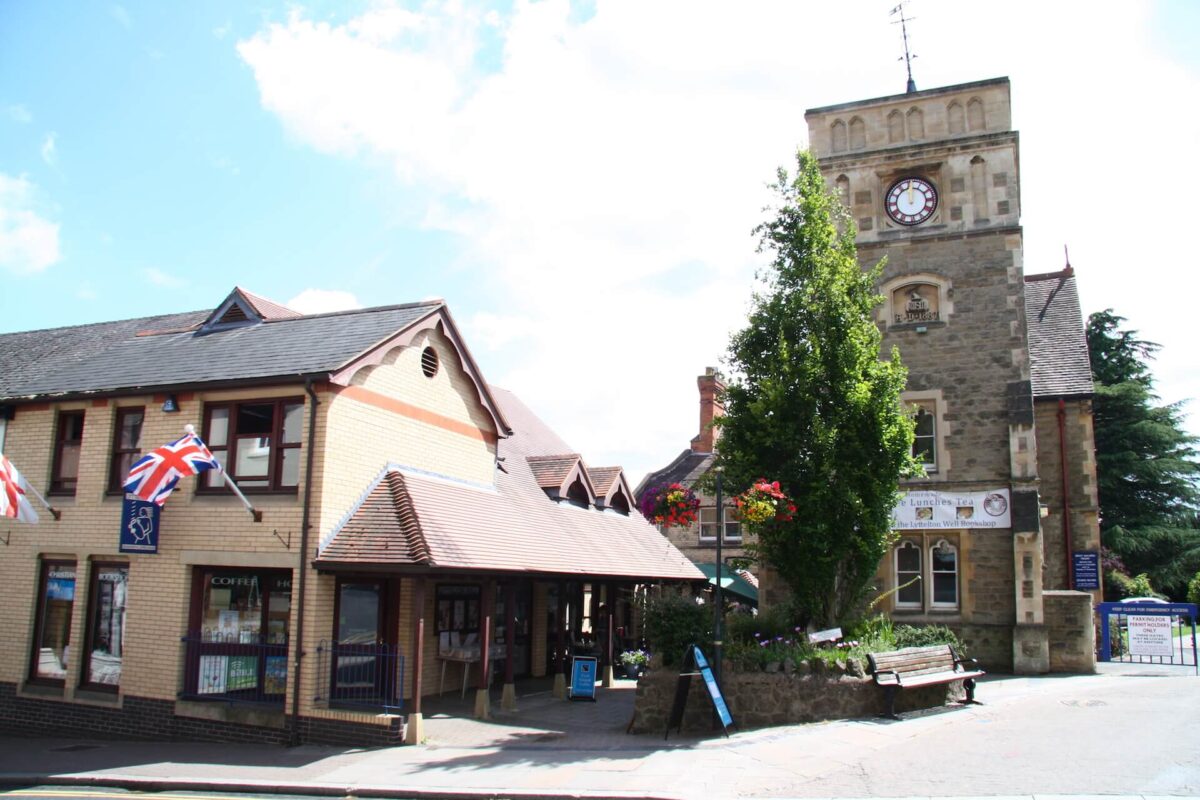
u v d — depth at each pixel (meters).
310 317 16.80
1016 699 14.61
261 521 13.62
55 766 11.86
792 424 14.55
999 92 20.94
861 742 11.33
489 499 17.36
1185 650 23.73
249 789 10.66
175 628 14.00
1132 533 35.09
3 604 15.67
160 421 14.87
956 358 20.34
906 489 20.17
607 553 19.52
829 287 15.28
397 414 15.37
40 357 19.67
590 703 16.44
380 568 12.73
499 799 9.73
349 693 13.69
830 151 22.06
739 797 9.17
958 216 20.80
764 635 14.38
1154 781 9.01
